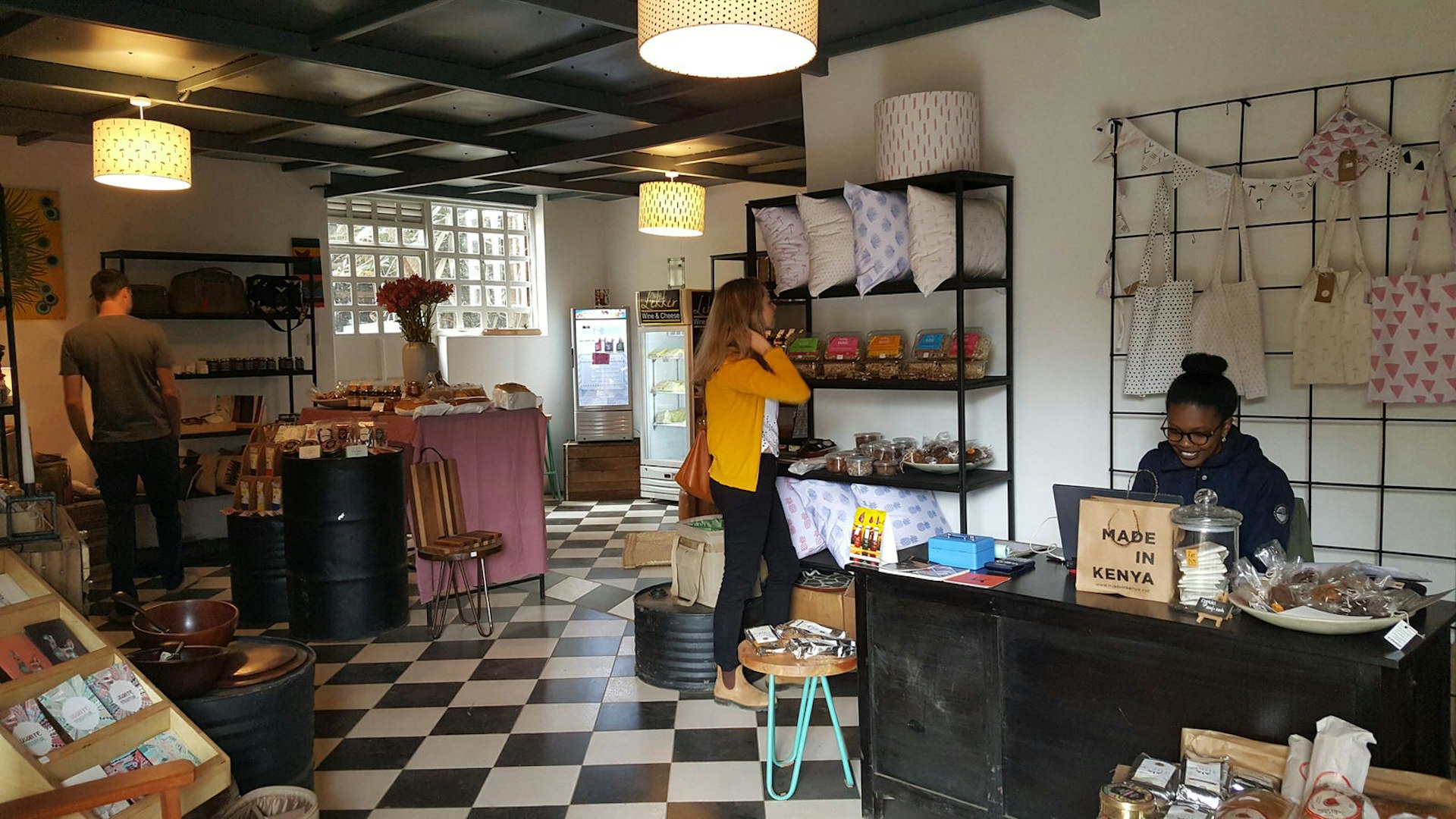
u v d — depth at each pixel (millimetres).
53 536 3215
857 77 4945
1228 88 3865
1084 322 4281
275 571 5680
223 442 8008
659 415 9883
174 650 2971
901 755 3076
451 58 5082
